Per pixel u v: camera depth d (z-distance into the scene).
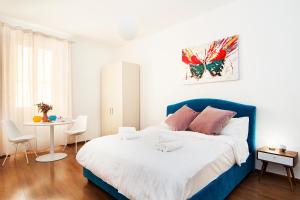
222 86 3.11
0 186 2.31
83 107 4.69
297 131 2.42
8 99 3.43
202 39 3.35
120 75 4.27
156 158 1.70
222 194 1.86
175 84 3.78
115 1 2.87
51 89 4.01
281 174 2.56
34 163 3.15
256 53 2.74
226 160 1.97
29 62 3.69
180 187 1.34
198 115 2.98
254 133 2.73
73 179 2.51
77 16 3.38
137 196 1.54
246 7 2.83
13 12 3.23
